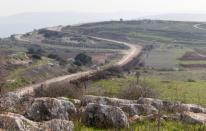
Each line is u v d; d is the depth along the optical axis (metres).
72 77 114.31
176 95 80.75
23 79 102.62
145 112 34.00
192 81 120.00
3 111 27.97
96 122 28.86
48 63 131.25
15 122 22.50
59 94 52.34
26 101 32.72
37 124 24.11
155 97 54.97
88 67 146.88
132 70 139.38
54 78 114.38
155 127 28.98
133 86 55.47
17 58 126.50
